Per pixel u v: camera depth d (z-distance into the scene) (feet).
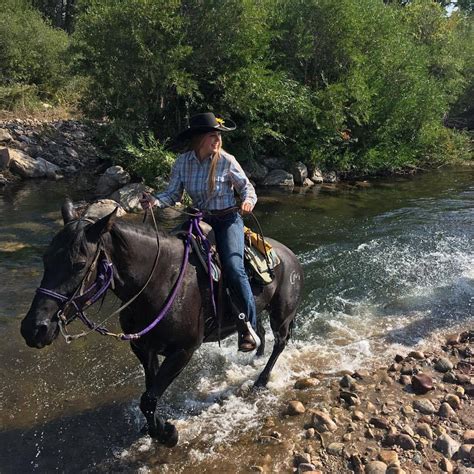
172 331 13.62
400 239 34.86
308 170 56.75
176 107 50.75
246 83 49.75
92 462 14.28
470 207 44.14
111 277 12.23
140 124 49.03
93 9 46.62
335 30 58.44
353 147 62.49
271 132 52.11
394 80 64.03
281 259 17.58
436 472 13.84
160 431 14.25
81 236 11.68
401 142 67.00
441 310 24.82
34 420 15.99
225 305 14.98
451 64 84.48
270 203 44.62
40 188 44.21
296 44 58.18
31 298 24.29
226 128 14.12
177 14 46.09
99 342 20.79
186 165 14.73
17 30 73.56
